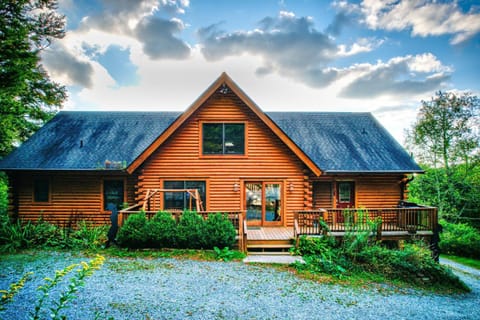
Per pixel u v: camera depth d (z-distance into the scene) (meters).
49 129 14.46
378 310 6.28
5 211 13.73
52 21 13.50
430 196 22.72
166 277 7.43
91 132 14.38
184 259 8.91
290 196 12.30
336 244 9.96
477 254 15.31
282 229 11.65
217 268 8.23
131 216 9.65
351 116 16.64
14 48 10.80
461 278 11.52
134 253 9.27
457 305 7.16
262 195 12.29
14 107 13.58
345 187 13.34
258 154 12.26
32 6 12.95
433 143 22.28
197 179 12.13
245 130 12.23
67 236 10.43
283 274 7.96
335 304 6.38
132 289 6.62
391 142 14.52
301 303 6.30
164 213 9.88
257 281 7.39
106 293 6.35
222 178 12.18
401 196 13.23
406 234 10.47
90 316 5.29
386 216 12.77
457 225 18.69
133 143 13.66
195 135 12.16
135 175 12.48
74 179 12.66
